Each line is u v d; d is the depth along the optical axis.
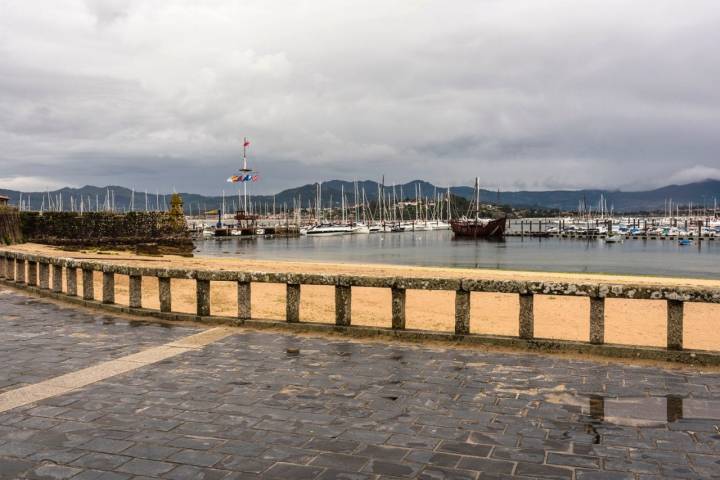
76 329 12.14
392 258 82.94
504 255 90.69
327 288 25.62
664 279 43.75
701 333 16.48
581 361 9.26
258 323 12.11
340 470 5.21
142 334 11.56
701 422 6.46
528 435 6.07
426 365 9.02
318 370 8.72
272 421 6.51
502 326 17.17
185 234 114.81
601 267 68.31
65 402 7.20
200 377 8.34
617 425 6.37
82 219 91.62
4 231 63.84
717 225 180.25
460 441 5.91
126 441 5.92
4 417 6.65
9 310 14.88
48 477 5.08
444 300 23.20
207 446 5.79
